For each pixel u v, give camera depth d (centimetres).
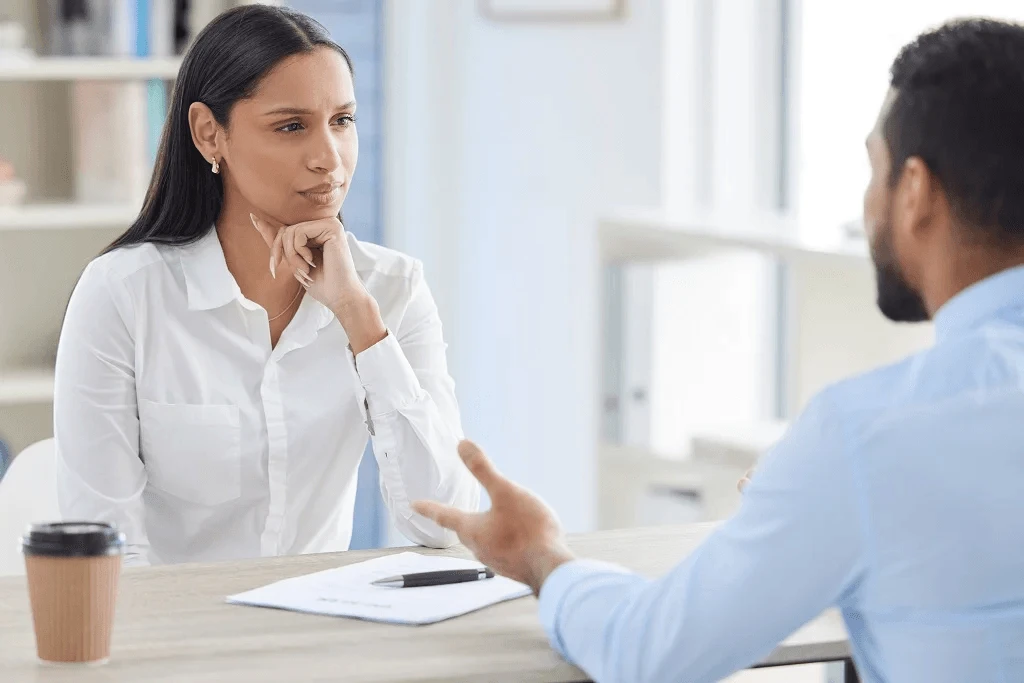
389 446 294
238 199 310
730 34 650
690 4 643
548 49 673
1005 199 169
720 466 547
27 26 546
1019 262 172
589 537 269
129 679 185
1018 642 162
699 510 556
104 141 542
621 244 587
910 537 163
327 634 206
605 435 596
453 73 720
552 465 687
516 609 221
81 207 534
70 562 189
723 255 602
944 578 163
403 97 737
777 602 170
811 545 167
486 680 189
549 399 685
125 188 544
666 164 646
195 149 310
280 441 312
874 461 165
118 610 218
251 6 302
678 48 642
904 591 165
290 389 315
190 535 317
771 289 614
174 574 242
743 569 171
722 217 580
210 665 191
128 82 541
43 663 192
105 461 300
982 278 173
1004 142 168
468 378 732
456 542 276
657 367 595
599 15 653
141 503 306
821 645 205
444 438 298
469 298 727
